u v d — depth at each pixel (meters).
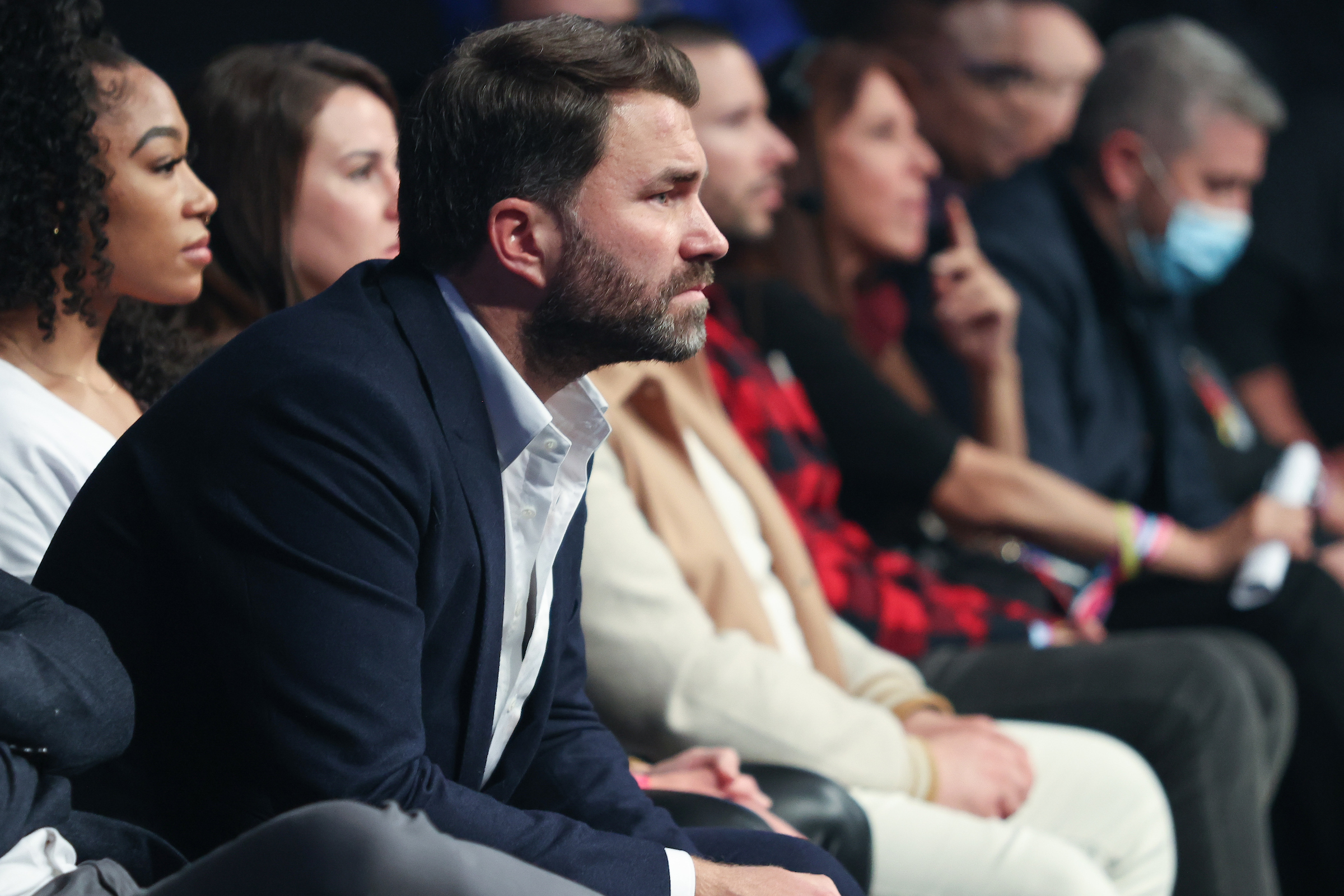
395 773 4.52
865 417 10.41
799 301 10.42
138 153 5.61
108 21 13.15
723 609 7.75
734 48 9.74
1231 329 15.85
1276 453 13.75
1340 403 15.92
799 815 6.25
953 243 11.85
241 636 4.51
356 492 4.54
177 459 4.62
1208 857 8.95
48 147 5.41
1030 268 11.97
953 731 8.13
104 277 5.63
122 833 4.64
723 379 9.38
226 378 4.65
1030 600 11.04
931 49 13.77
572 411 5.27
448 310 4.97
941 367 11.80
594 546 7.21
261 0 13.93
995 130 13.62
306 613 4.48
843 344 10.46
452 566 4.80
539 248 4.89
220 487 4.54
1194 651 9.24
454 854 3.96
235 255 6.97
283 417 4.55
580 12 13.11
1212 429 13.52
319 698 4.47
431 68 5.37
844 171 11.10
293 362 4.62
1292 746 11.06
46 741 4.25
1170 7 17.88
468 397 4.88
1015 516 10.78
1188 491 12.34
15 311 5.60
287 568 4.50
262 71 6.94
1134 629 11.73
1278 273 15.80
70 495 5.47
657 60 4.95
